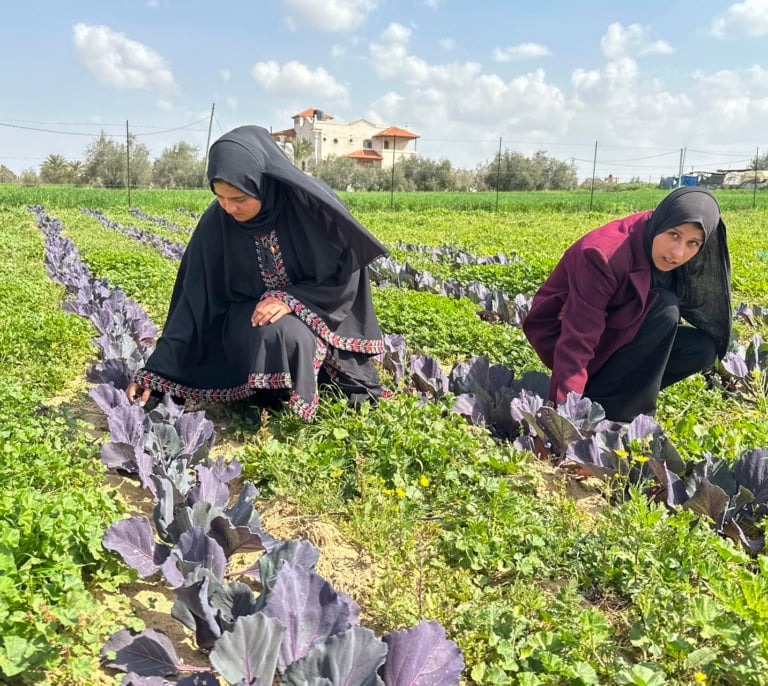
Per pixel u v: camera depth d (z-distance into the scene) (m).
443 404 4.70
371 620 2.85
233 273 4.77
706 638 2.68
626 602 3.00
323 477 3.85
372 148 98.62
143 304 8.96
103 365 5.05
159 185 79.88
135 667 2.37
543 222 27.97
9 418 4.13
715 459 3.97
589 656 2.59
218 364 4.86
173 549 2.68
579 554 3.22
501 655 2.60
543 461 4.28
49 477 3.51
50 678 2.38
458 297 10.16
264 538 3.11
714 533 3.36
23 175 77.25
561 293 4.72
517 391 5.11
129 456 3.79
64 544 2.75
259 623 2.12
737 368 5.92
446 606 2.88
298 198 4.54
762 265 13.11
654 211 4.40
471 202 39.09
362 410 4.59
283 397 4.74
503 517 3.37
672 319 4.45
